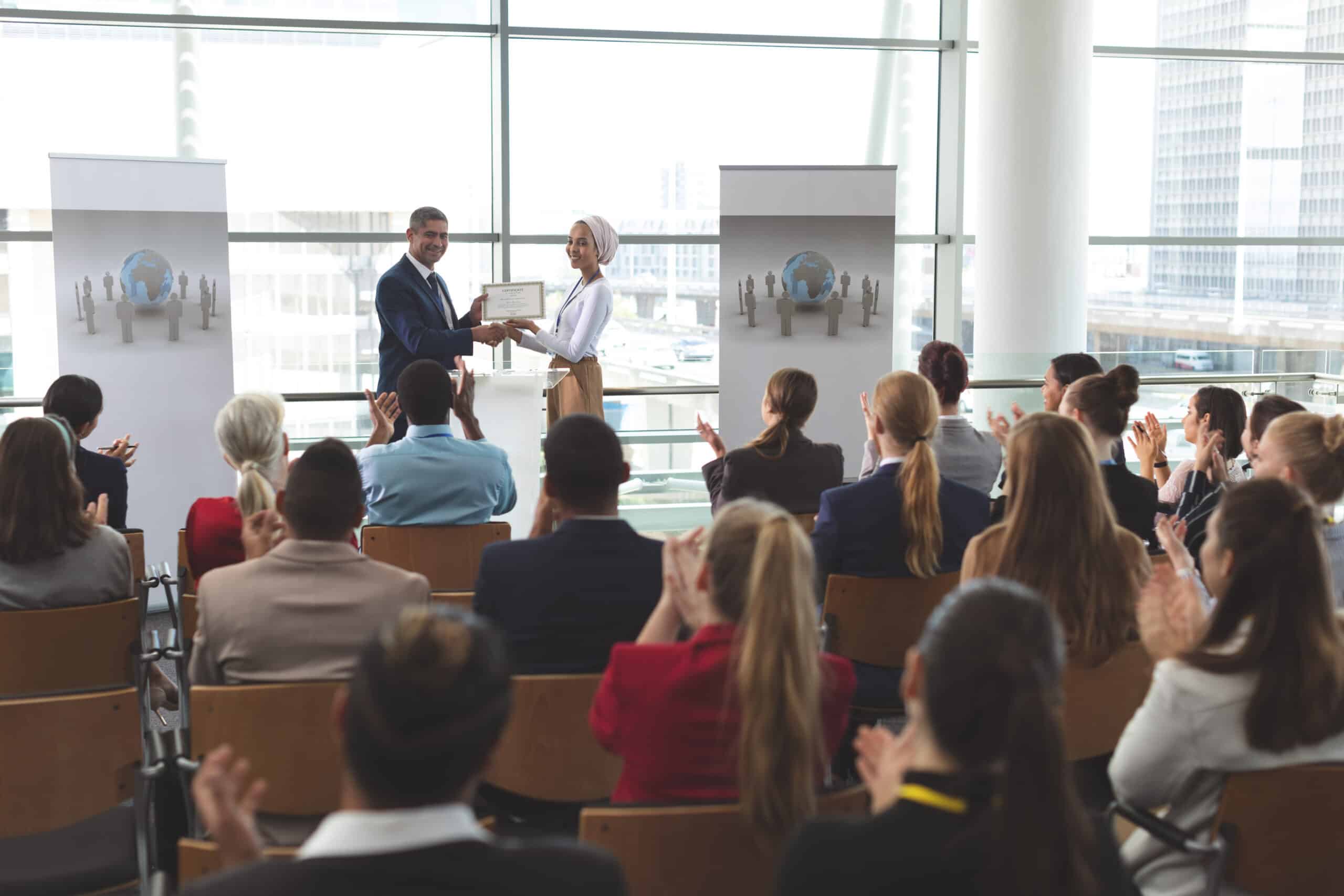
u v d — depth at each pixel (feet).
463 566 12.46
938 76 29.43
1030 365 23.12
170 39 25.52
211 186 20.06
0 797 7.38
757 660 5.81
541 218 27.61
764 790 5.72
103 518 10.94
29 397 23.57
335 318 27.09
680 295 28.43
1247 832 6.28
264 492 10.16
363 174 26.78
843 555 10.84
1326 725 6.10
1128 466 23.22
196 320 20.24
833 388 22.13
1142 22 29.84
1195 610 7.48
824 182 21.52
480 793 8.35
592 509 8.30
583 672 8.12
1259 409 12.19
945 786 4.24
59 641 9.77
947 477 14.05
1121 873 4.37
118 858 7.80
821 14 28.55
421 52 26.66
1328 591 6.16
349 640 7.93
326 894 3.76
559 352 20.20
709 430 14.23
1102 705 8.50
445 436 12.81
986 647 4.16
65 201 19.42
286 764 7.47
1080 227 27.22
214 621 7.90
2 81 24.90
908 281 30.12
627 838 5.74
